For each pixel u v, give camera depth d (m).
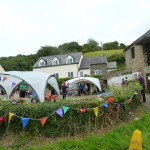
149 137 9.47
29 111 10.44
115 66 57.19
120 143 8.82
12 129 10.62
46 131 10.16
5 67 75.31
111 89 14.29
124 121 12.06
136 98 14.77
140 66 27.92
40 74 17.30
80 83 34.75
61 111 10.12
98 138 9.44
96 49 98.62
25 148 9.17
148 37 22.48
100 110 10.82
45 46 91.44
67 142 9.09
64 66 55.81
